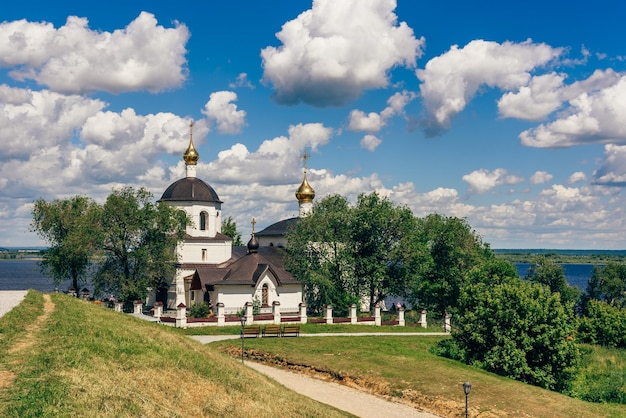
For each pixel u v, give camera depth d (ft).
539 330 149.59
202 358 97.96
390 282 244.63
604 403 137.80
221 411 75.87
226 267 235.61
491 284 202.90
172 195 246.06
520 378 146.30
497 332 152.05
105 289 223.92
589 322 227.61
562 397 124.88
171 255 227.40
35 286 551.59
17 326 89.71
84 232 215.92
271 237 278.05
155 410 67.41
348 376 130.62
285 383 127.13
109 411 61.98
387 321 211.61
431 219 274.98
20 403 57.26
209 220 248.52
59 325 93.30
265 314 207.21
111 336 92.48
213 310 210.18
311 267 233.35
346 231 243.19
